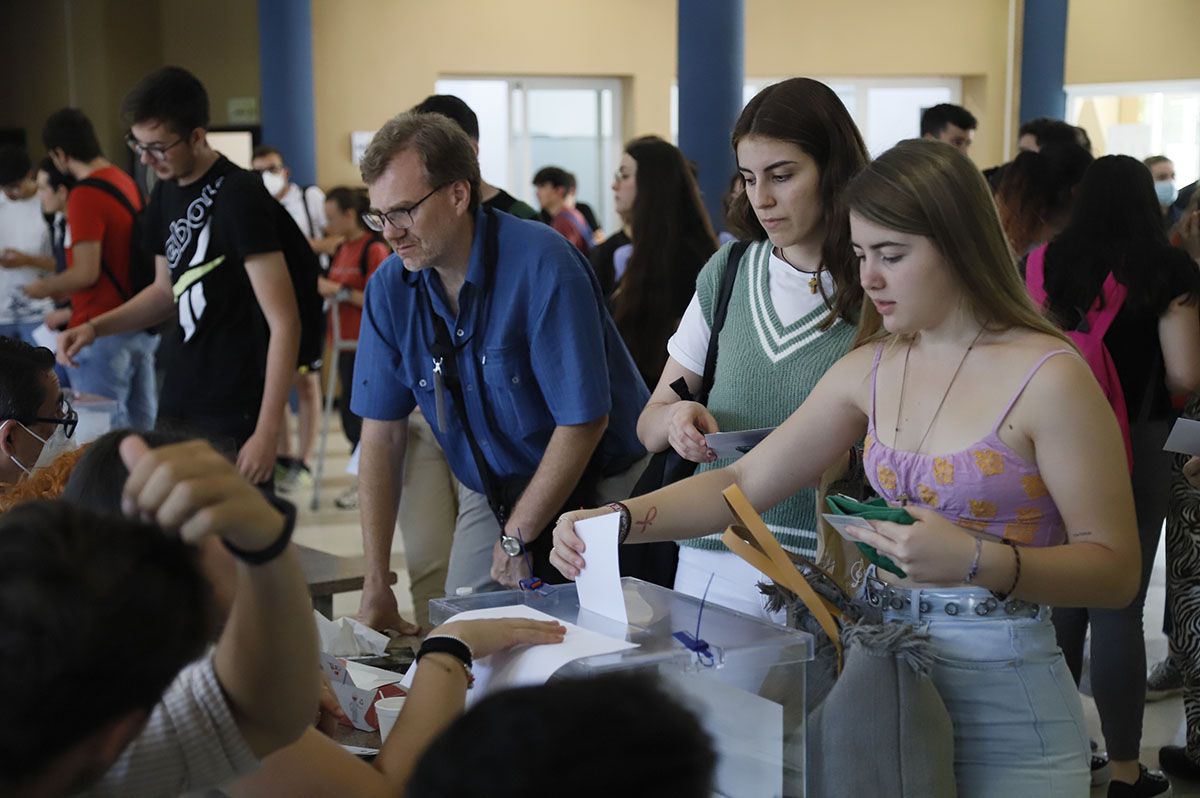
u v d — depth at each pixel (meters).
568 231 8.00
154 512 0.99
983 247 1.71
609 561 1.76
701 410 2.27
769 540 1.77
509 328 2.63
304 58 10.48
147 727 1.17
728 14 7.96
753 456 2.00
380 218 2.54
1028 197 3.80
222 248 3.55
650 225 3.79
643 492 2.49
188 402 3.63
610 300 3.93
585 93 12.28
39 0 12.23
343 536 6.34
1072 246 3.15
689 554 2.37
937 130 5.89
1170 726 3.86
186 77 3.48
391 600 2.81
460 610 1.84
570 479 2.64
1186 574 3.36
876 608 1.80
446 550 3.59
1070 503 1.67
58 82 12.09
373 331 2.76
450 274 2.64
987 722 1.73
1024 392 1.69
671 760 0.77
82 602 0.89
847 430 1.93
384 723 1.89
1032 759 1.72
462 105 3.55
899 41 12.67
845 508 1.71
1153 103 11.83
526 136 12.19
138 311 3.88
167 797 1.19
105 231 5.12
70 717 0.90
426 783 0.78
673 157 3.80
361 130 11.59
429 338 2.70
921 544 1.60
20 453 2.41
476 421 2.73
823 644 1.80
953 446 1.73
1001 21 12.82
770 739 1.59
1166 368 3.13
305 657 1.16
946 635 1.73
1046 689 1.73
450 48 11.71
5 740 0.88
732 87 8.02
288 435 7.68
